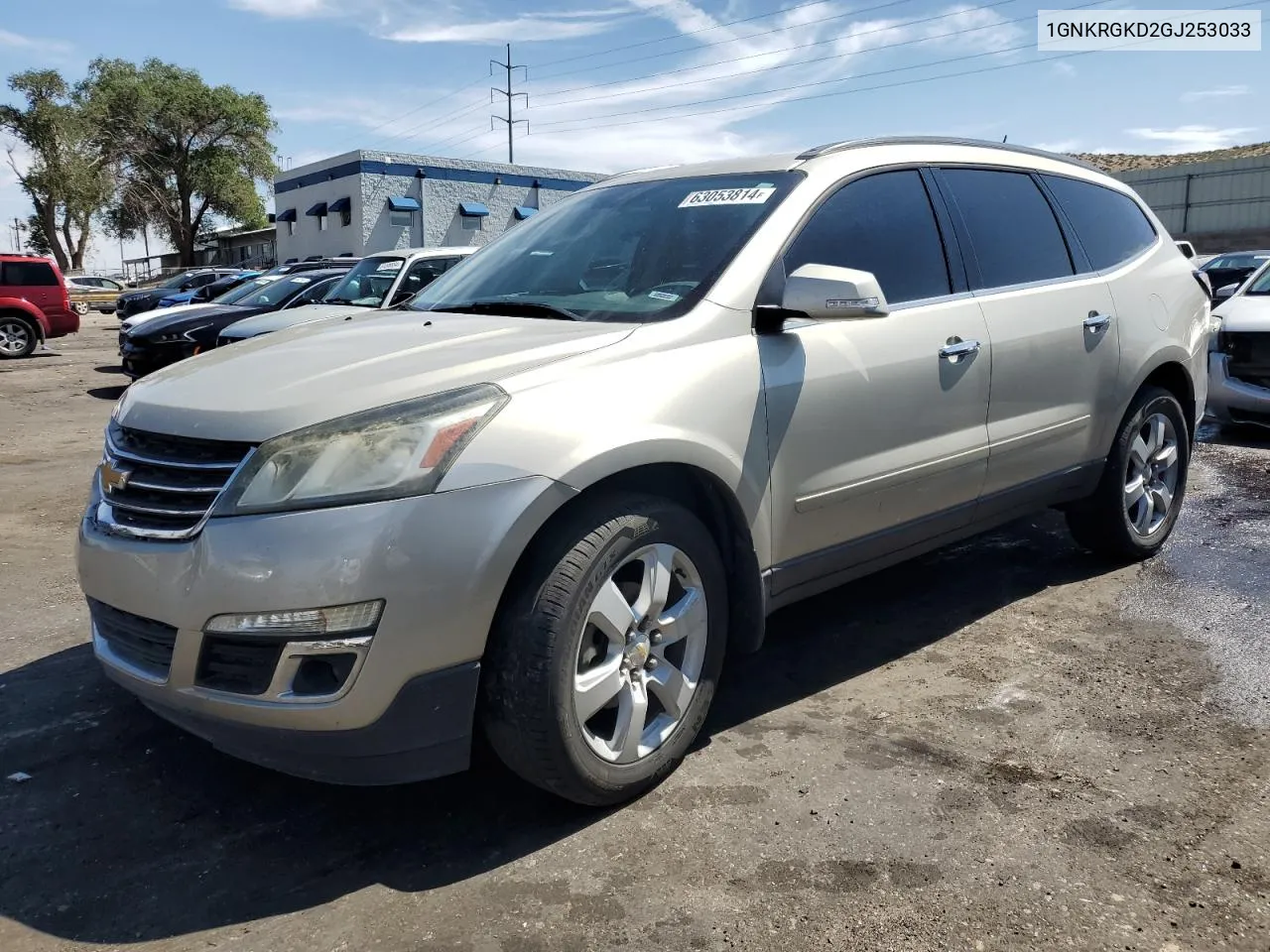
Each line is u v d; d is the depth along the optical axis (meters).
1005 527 5.64
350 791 2.98
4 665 3.94
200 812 2.88
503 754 2.66
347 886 2.53
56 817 2.86
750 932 2.32
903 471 3.52
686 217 3.51
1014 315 3.95
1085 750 3.13
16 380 15.12
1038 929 2.31
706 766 3.08
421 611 2.40
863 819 2.77
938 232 3.82
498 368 2.70
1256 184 35.72
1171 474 4.98
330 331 3.37
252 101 61.16
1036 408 4.07
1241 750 3.11
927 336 3.58
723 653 3.11
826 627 4.23
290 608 2.37
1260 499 6.18
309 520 2.39
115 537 2.70
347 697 2.39
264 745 2.49
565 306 3.30
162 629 2.59
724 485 2.97
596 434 2.64
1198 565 4.89
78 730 3.39
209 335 12.16
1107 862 2.56
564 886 2.50
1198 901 2.40
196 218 63.12
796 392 3.15
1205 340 5.11
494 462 2.49
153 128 59.84
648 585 2.83
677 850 2.64
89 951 2.31
